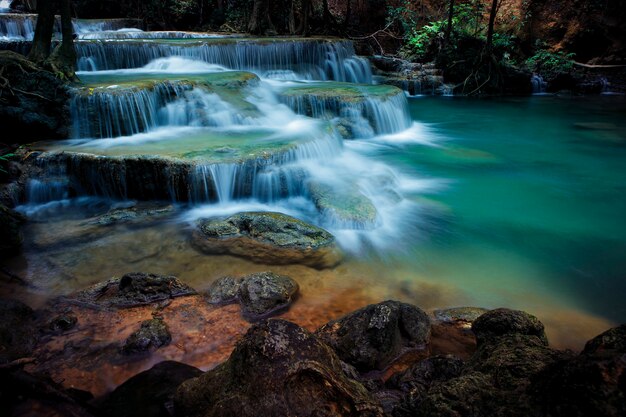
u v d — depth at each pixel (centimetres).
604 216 815
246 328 457
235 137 941
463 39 2225
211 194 775
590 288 572
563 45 2392
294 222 662
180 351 416
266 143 888
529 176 1038
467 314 478
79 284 542
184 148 845
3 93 898
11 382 332
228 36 2098
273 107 1171
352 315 419
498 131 1482
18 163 808
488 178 1019
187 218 732
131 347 411
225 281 531
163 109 1025
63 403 327
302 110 1214
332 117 1212
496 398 229
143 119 970
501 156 1195
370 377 381
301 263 600
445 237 715
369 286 558
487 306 525
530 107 1905
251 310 482
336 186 817
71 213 754
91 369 388
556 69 2294
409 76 2130
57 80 953
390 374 389
